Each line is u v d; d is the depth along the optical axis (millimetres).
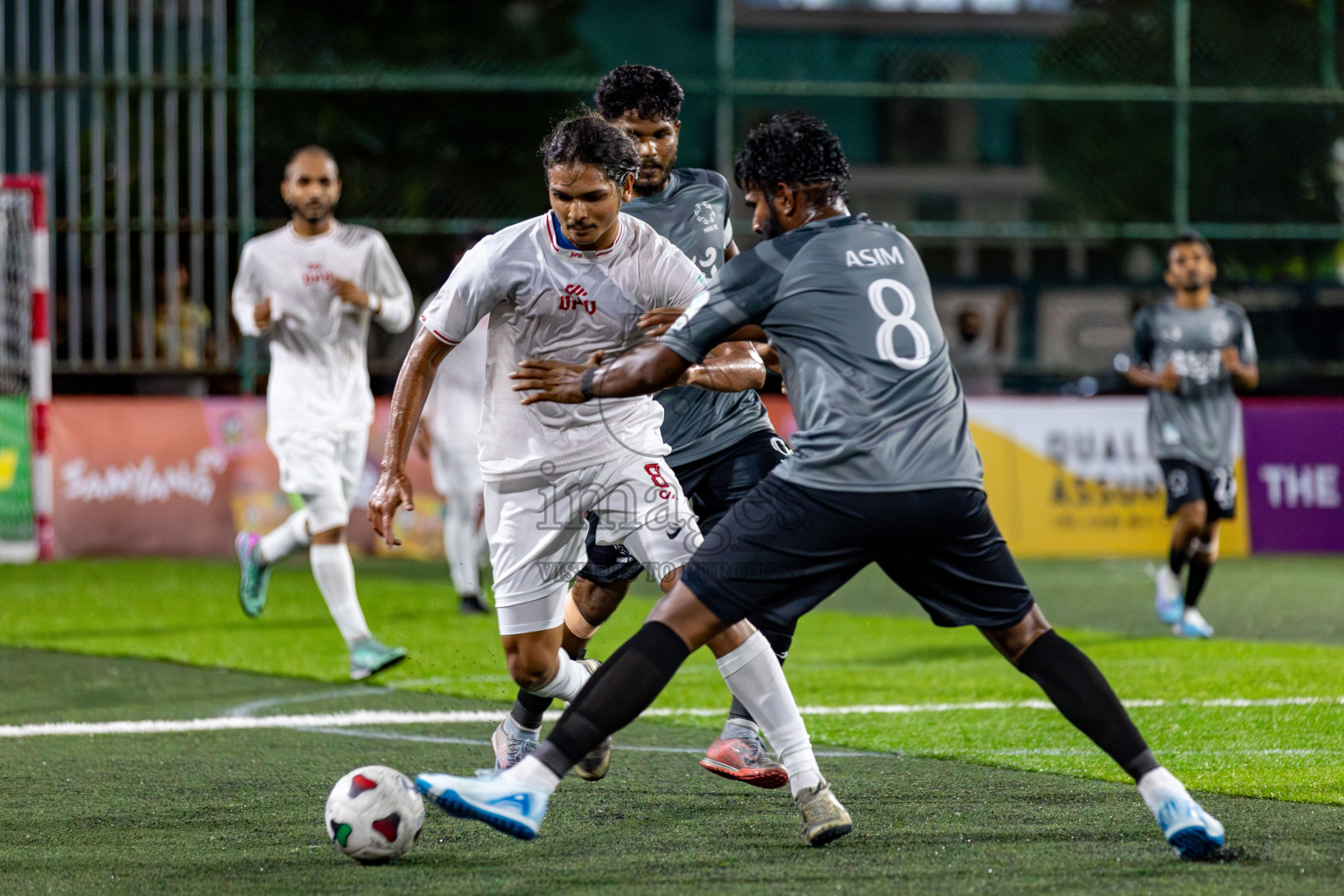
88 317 32781
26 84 32125
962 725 15281
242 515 31375
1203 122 36438
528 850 10516
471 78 33594
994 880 9609
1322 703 16359
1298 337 36406
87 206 32562
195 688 17656
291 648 20562
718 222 13914
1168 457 22469
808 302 10039
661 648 9852
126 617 23562
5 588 26859
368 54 33844
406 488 11078
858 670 18859
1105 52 36531
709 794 12289
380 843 10086
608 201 10766
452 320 11141
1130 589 27750
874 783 12664
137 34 33281
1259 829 10930
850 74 36719
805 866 10016
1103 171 36969
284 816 11594
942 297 36125
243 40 32406
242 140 32562
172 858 10398
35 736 14867
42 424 30859
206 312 32719
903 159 37094
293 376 18906
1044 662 10062
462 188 34219
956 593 10078
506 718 12508
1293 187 36531
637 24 35094
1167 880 9547
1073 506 32969
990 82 36938
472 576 23859
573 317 11227
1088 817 11375
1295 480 33469
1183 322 22734
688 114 35156
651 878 9750
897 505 9727
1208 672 18531
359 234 19500
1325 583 28578
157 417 31406
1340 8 35875
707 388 11664
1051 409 33125
